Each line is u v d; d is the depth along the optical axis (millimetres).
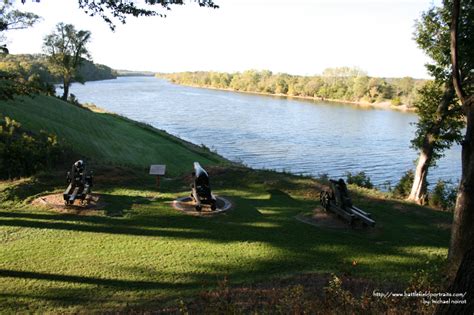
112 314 7984
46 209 13758
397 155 53844
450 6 16375
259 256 11164
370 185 23812
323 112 102562
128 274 9812
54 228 12289
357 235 13070
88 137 31844
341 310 6750
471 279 5113
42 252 10703
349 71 154250
